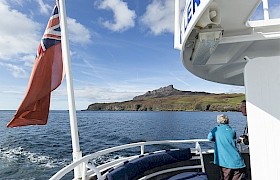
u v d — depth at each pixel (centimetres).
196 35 246
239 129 2867
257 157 301
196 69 439
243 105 456
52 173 1867
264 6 308
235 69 455
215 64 375
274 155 297
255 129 304
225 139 400
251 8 209
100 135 4238
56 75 414
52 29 424
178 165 495
